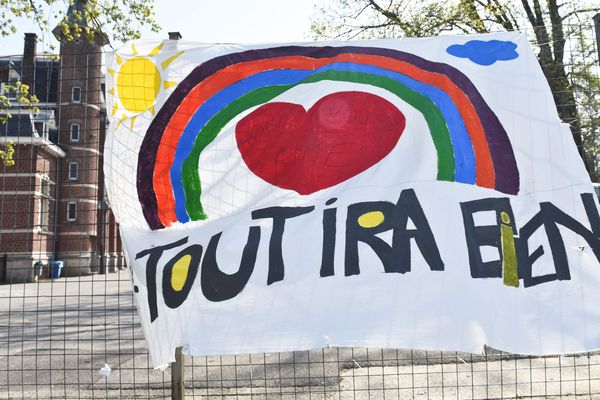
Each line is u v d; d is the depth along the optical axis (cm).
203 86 409
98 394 464
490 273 367
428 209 381
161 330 362
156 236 380
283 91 410
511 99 400
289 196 390
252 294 368
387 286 367
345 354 613
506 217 377
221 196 392
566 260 370
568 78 488
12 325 934
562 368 511
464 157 391
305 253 375
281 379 486
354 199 386
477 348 352
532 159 389
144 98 404
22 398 451
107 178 392
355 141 400
